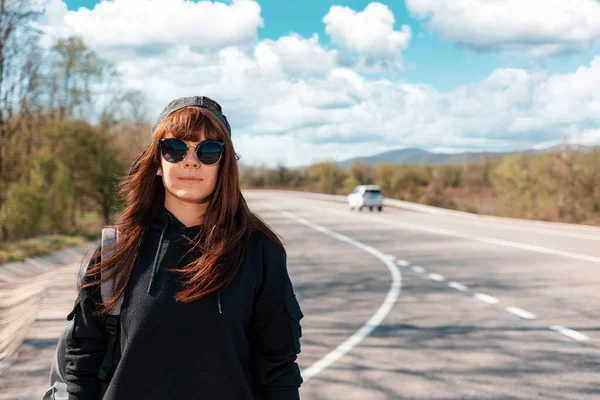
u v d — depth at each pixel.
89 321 1.77
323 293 10.69
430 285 11.39
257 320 1.84
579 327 7.81
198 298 1.69
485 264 14.24
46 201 21.52
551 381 5.68
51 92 24.58
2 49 19.94
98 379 1.79
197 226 1.82
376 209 48.69
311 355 6.70
